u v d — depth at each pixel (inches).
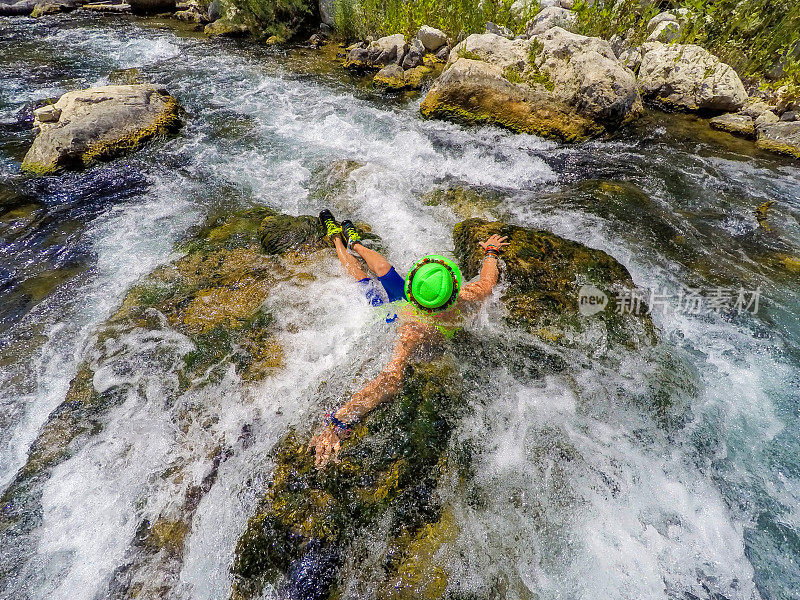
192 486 115.6
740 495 115.6
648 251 191.0
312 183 238.8
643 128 286.5
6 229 201.8
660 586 102.0
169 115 280.4
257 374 138.8
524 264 167.9
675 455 123.0
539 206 217.9
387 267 155.2
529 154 262.4
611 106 269.7
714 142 275.4
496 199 223.6
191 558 105.1
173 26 479.2
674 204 221.3
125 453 121.7
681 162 255.0
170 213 216.2
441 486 115.3
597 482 117.0
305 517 109.1
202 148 266.1
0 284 174.7
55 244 195.3
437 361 139.9
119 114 260.2
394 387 131.5
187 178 241.3
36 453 122.3
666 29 341.1
